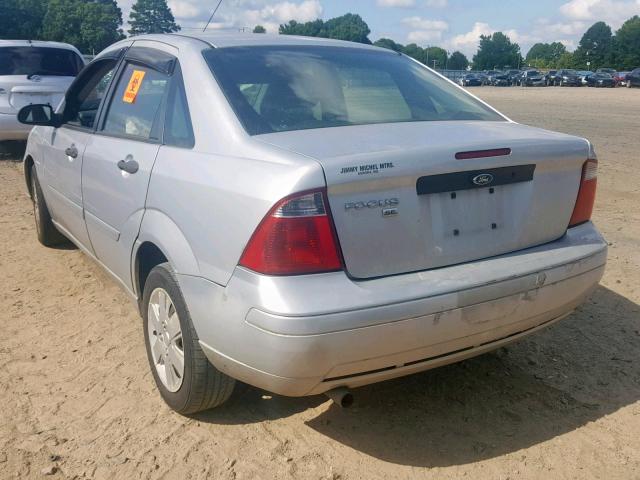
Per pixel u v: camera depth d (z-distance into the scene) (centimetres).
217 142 299
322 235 254
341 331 249
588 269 312
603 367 377
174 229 304
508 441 309
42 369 376
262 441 310
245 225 262
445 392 350
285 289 251
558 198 312
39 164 534
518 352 395
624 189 841
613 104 2653
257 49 355
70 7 7888
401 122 326
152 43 391
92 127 426
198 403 312
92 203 408
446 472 288
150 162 334
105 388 356
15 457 297
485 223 290
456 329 271
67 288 498
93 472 288
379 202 263
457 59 12775
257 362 260
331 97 335
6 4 8131
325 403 341
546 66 12988
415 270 274
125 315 450
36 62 1060
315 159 257
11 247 595
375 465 292
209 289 278
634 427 319
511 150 289
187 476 286
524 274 286
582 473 287
